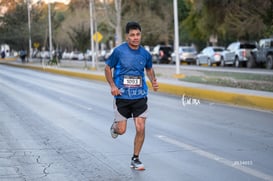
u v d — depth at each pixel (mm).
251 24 54375
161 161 12219
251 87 28719
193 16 86188
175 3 40156
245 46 61594
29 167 11953
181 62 80688
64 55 129500
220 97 25422
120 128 11508
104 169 11602
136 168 11445
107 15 62281
